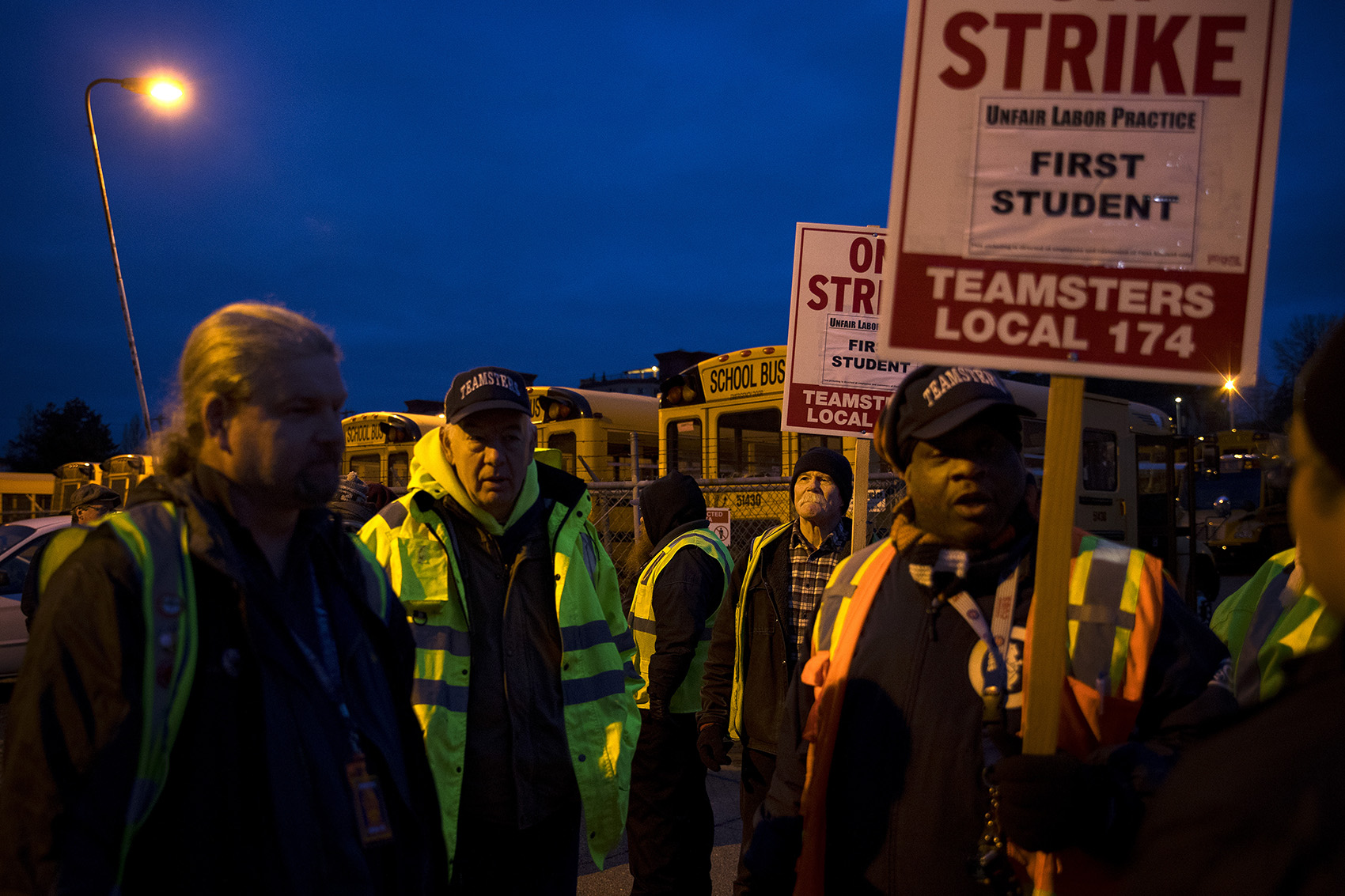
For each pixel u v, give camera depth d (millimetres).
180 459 1607
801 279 3633
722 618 3619
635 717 2822
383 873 1552
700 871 3607
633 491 8742
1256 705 772
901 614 1753
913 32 1598
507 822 2543
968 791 1573
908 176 1589
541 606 2725
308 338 1563
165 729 1327
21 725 1270
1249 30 1474
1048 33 1546
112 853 1256
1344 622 708
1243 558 20297
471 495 2682
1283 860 628
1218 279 1465
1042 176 1538
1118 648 1519
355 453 14023
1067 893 1431
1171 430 13102
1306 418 719
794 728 1915
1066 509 1450
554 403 11531
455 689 2535
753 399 9234
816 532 3576
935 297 1566
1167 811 718
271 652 1461
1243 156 1468
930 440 1654
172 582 1374
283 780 1424
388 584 1789
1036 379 10594
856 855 1685
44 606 1349
